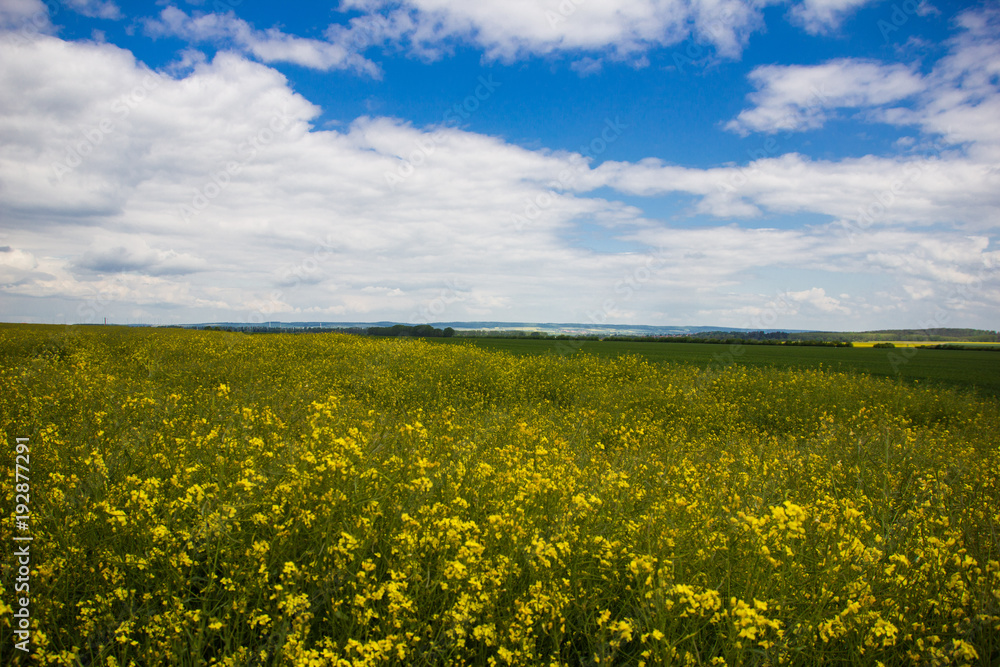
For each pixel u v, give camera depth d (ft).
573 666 9.41
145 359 48.78
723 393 48.16
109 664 7.74
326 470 13.20
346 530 11.20
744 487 17.31
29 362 39.06
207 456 14.96
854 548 10.98
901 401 47.14
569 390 48.67
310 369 50.16
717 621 9.04
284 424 19.12
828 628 8.91
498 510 13.09
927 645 9.49
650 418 36.42
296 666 7.61
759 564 10.59
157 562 10.19
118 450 15.19
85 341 64.18
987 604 9.41
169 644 8.13
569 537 11.55
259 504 11.84
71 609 9.25
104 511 10.84
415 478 14.08
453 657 8.82
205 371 43.06
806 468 21.06
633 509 14.56
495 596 9.70
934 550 11.28
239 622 9.21
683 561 10.97
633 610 10.09
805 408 43.06
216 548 10.27
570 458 18.71
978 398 60.75
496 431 24.03
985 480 18.81
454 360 60.85
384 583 9.31
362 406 29.81
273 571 10.18
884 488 17.74
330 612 9.53
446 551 10.85
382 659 8.10
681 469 18.75
